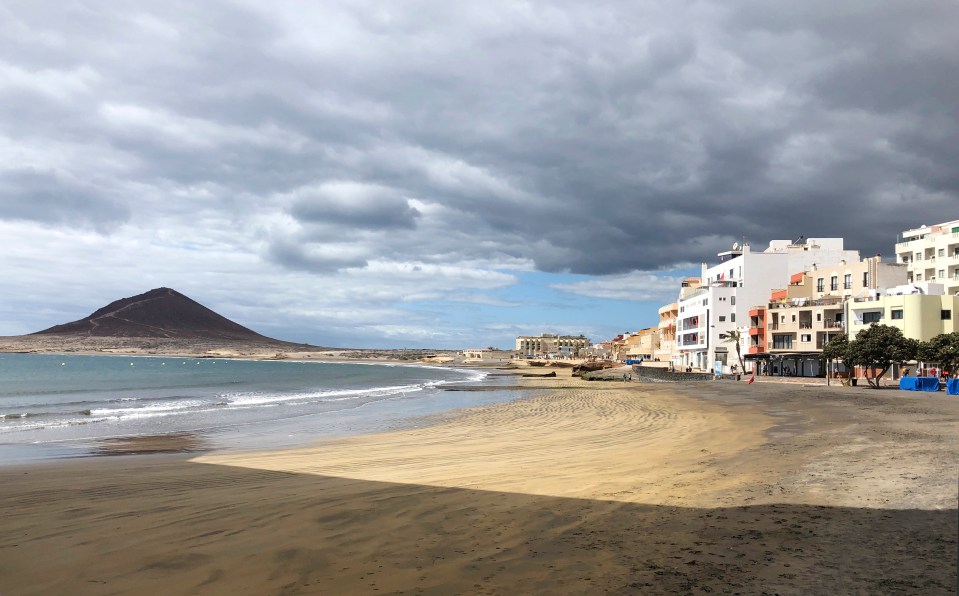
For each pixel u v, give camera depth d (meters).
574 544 6.47
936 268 80.31
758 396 38.53
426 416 30.52
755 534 6.43
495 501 8.85
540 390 55.22
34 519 8.82
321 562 6.21
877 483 8.40
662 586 5.11
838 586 4.88
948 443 12.64
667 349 114.69
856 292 71.62
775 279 86.94
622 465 12.07
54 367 140.25
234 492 10.86
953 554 5.44
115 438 23.62
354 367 186.12
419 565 6.00
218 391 58.31
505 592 5.16
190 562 6.36
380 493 9.88
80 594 5.49
